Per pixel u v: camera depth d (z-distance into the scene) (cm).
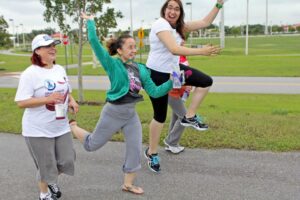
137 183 516
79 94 1334
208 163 582
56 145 436
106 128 477
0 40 3856
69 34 1409
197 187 499
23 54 6806
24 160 615
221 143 658
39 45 409
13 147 685
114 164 589
